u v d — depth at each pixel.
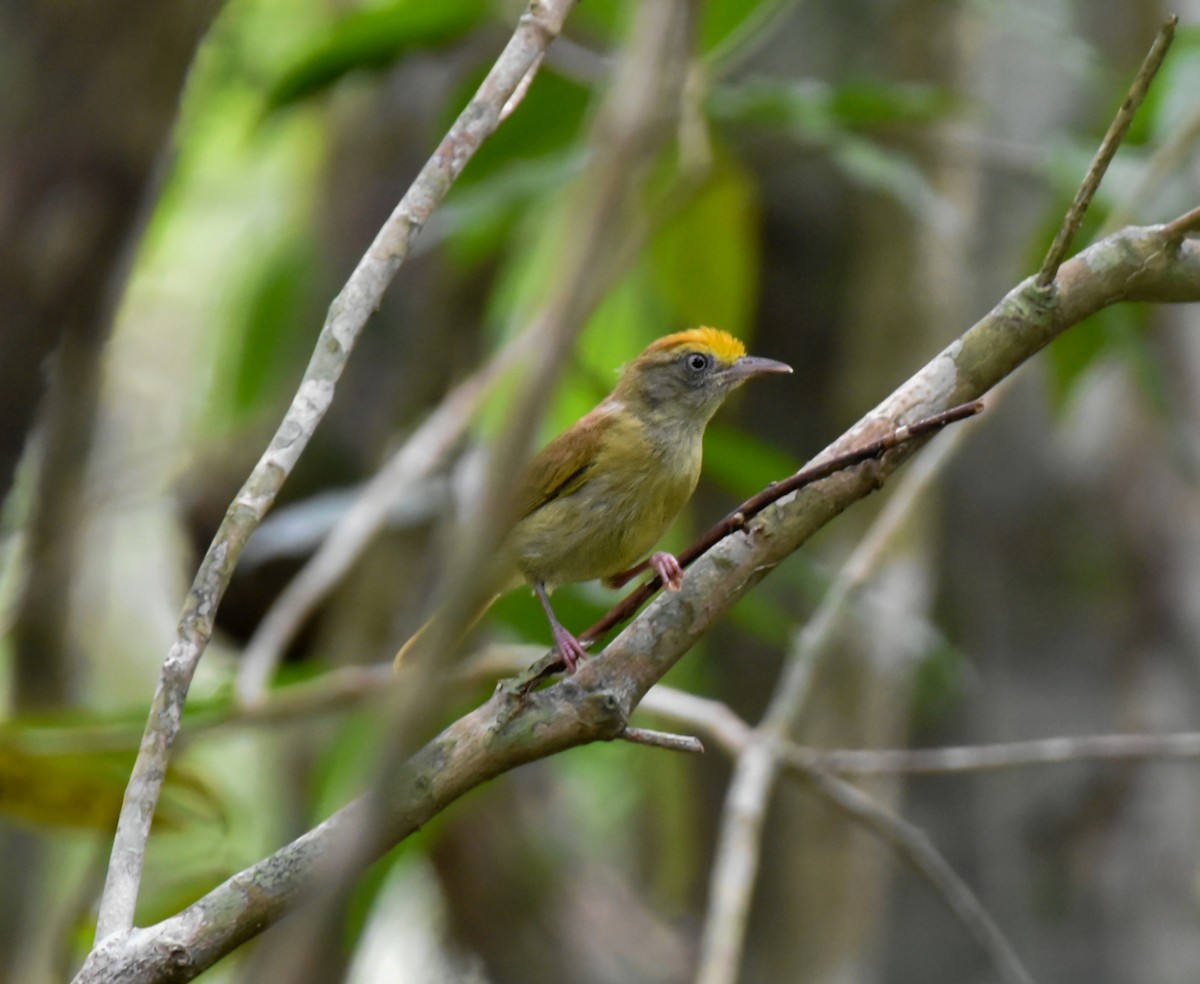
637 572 9.06
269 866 4.85
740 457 10.54
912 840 8.28
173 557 15.84
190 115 14.97
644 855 17.69
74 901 8.94
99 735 8.54
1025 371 12.10
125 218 8.14
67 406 10.30
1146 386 10.34
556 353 3.15
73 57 7.80
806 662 8.31
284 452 4.93
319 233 14.14
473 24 10.82
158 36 7.89
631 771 17.53
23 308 7.99
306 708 8.80
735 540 5.49
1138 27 12.85
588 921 14.01
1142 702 11.91
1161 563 12.00
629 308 14.27
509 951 13.55
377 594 13.10
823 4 12.98
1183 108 10.34
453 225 10.52
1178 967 11.62
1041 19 11.13
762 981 12.82
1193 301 5.59
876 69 12.88
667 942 14.41
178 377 17.94
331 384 4.99
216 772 17.42
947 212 10.38
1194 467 11.39
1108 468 12.05
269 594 13.22
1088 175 5.33
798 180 12.86
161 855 10.30
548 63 10.59
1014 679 12.14
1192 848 11.85
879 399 12.45
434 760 5.15
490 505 3.07
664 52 4.03
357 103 14.34
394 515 11.02
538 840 13.97
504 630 11.89
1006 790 12.06
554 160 10.74
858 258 12.86
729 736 8.38
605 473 8.71
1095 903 11.80
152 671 17.52
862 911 12.27
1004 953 8.20
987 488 12.19
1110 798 11.89
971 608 12.24
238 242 17.08
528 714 5.16
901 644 11.34
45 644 11.92
